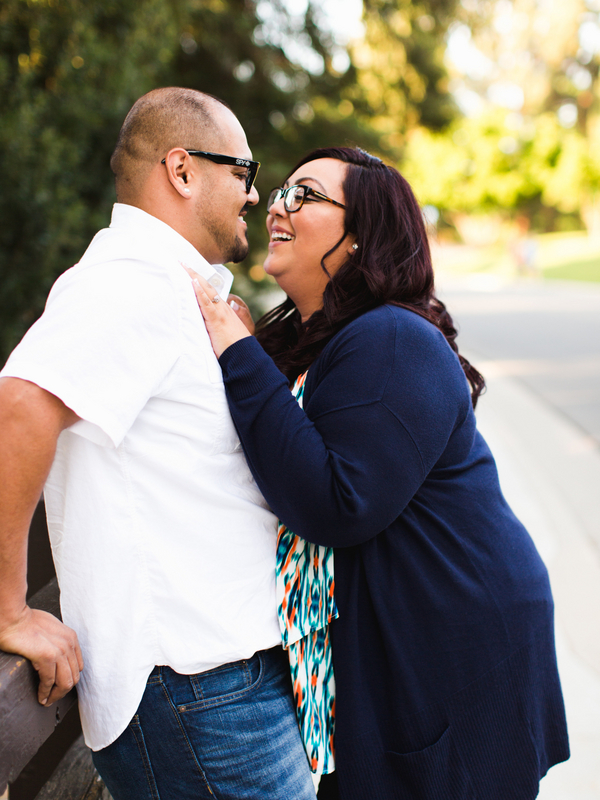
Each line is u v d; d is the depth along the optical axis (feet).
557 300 59.57
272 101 30.48
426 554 4.09
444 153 118.52
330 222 4.79
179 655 3.60
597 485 14.33
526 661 4.22
